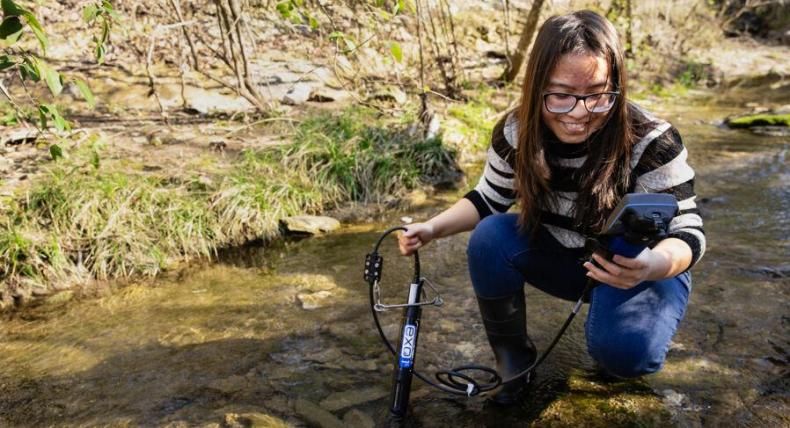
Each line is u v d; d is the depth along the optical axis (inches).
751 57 368.8
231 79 235.8
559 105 66.7
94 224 139.7
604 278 65.6
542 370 94.2
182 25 199.6
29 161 162.7
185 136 191.9
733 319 104.7
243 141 189.2
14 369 101.6
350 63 251.8
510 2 325.1
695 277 119.0
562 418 83.4
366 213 164.9
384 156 178.9
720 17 382.0
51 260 131.6
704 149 205.5
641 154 70.6
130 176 156.3
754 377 89.9
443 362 97.6
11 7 84.0
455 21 307.9
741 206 154.3
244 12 230.1
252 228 151.1
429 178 184.1
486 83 273.7
